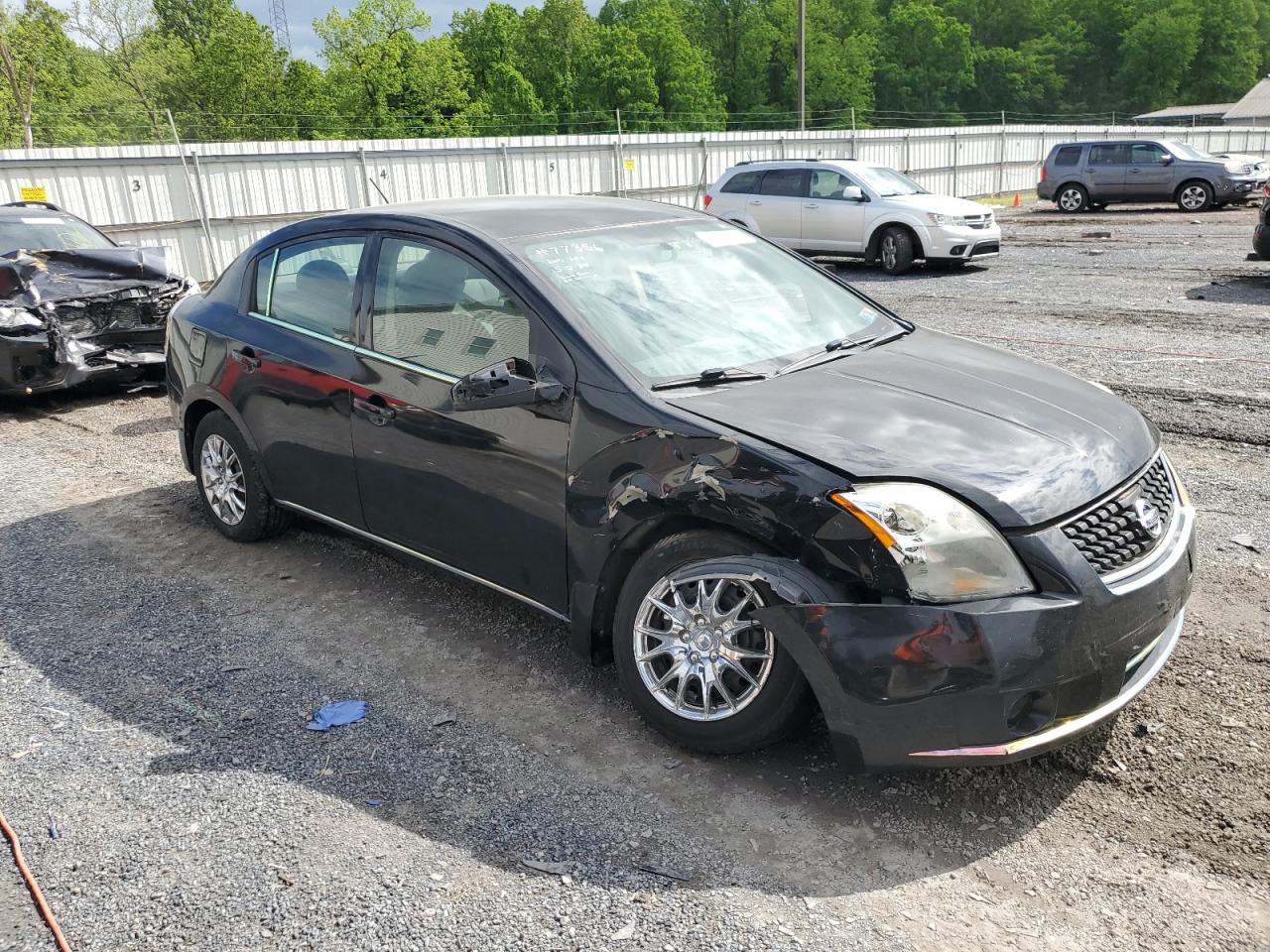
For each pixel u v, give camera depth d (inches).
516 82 2984.7
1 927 101.3
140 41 1932.8
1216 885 101.7
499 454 138.0
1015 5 4367.6
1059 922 97.7
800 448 114.2
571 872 106.3
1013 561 106.6
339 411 161.8
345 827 114.5
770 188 653.9
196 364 192.5
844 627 106.5
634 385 127.6
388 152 832.9
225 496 197.8
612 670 148.7
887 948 94.8
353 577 184.1
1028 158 1332.4
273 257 182.2
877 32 3912.4
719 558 116.8
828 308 161.9
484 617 166.7
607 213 167.9
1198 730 127.0
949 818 113.2
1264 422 258.4
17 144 1547.7
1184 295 456.8
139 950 97.5
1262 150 1546.5
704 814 115.0
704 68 3280.0
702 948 95.3
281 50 2642.7
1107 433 124.5
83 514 223.0
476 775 123.5
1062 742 107.3
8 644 162.4
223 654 156.8
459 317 146.6
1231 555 179.9
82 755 130.6
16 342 302.5
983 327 404.5
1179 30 3969.0
